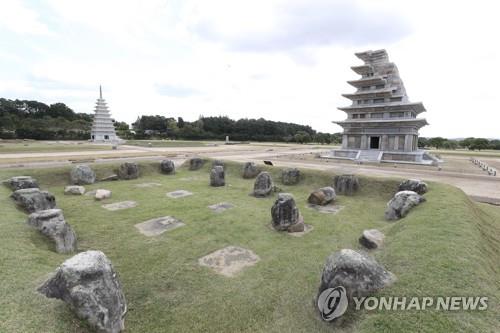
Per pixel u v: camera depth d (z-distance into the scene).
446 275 4.65
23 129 61.44
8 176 13.32
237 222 9.38
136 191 13.80
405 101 31.66
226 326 4.39
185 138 86.56
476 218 8.19
